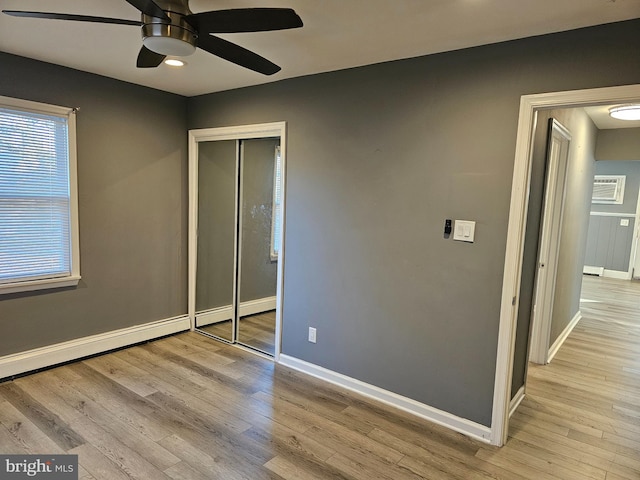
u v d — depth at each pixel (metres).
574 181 4.09
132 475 2.15
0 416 2.64
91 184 3.49
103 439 2.45
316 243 3.31
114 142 3.62
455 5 1.97
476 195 2.53
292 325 3.53
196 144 4.20
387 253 2.93
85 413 2.71
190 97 4.14
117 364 3.51
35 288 3.21
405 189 2.81
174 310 4.30
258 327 3.91
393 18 2.14
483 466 2.35
